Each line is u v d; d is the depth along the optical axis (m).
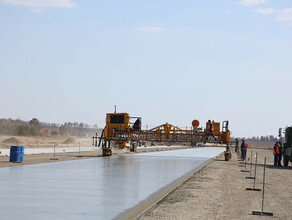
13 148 31.55
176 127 44.34
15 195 13.21
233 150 92.38
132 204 12.11
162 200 14.73
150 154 53.81
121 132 45.03
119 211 10.95
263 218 12.18
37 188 14.97
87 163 29.52
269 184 22.19
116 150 65.69
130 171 23.62
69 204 11.82
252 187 20.28
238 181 23.14
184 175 22.05
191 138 44.22
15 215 10.12
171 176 21.30
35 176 19.22
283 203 15.38
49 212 10.59
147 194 14.29
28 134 196.38
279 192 18.81
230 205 14.30
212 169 31.78
